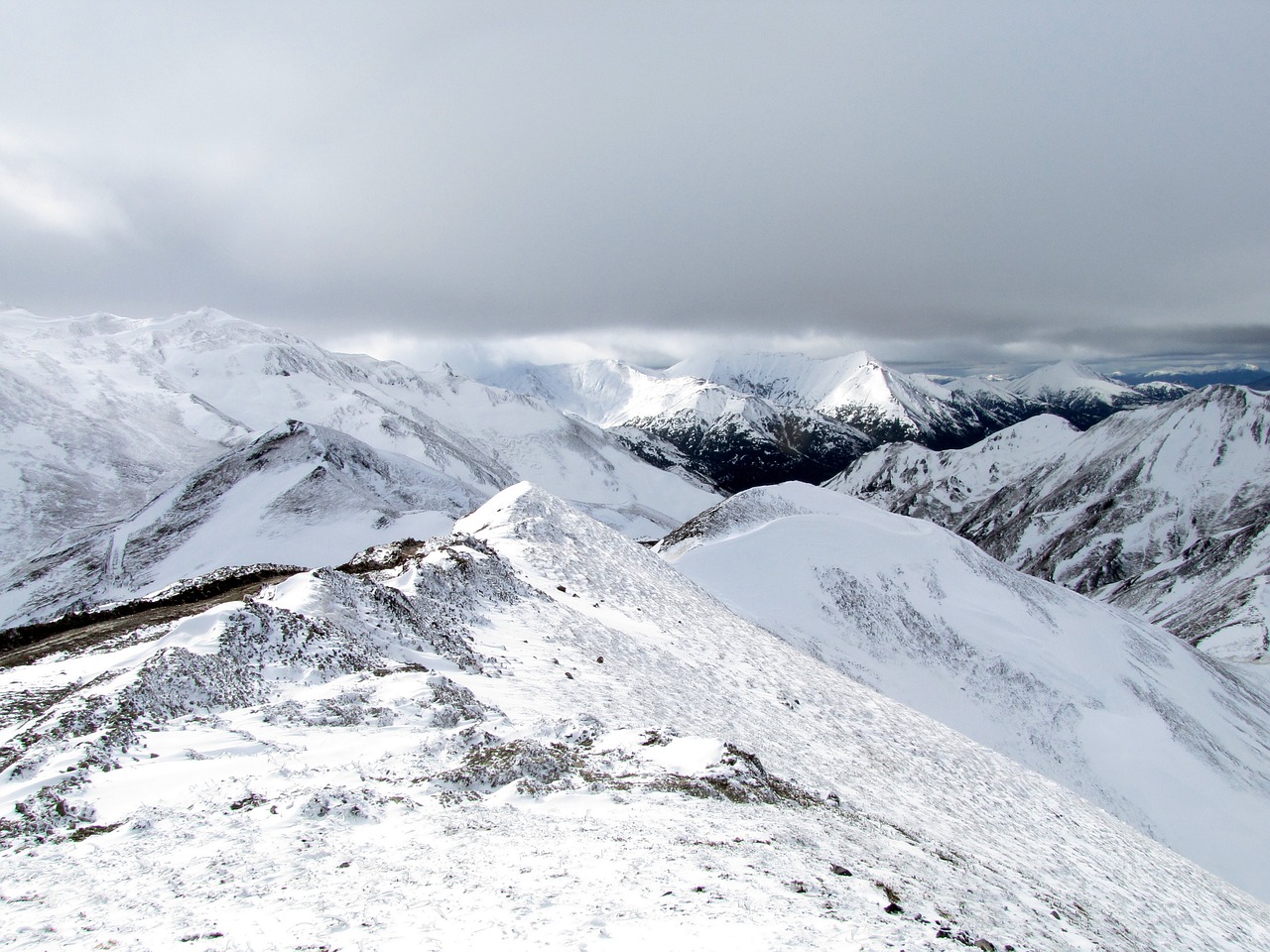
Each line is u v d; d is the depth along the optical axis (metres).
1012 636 70.38
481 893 8.14
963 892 12.16
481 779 13.20
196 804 11.41
